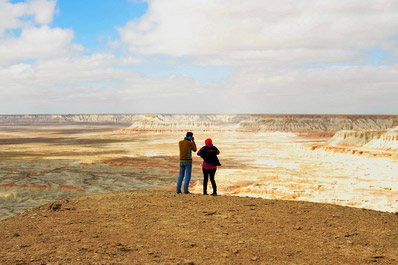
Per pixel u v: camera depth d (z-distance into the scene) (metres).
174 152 94.00
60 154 87.62
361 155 77.25
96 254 5.47
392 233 7.00
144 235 6.71
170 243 6.19
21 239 6.34
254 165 64.06
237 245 6.11
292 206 9.58
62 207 9.45
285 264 5.21
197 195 11.44
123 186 42.34
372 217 8.37
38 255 5.38
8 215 27.30
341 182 41.19
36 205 31.58
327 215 8.50
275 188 33.28
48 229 7.12
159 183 44.47
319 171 55.03
